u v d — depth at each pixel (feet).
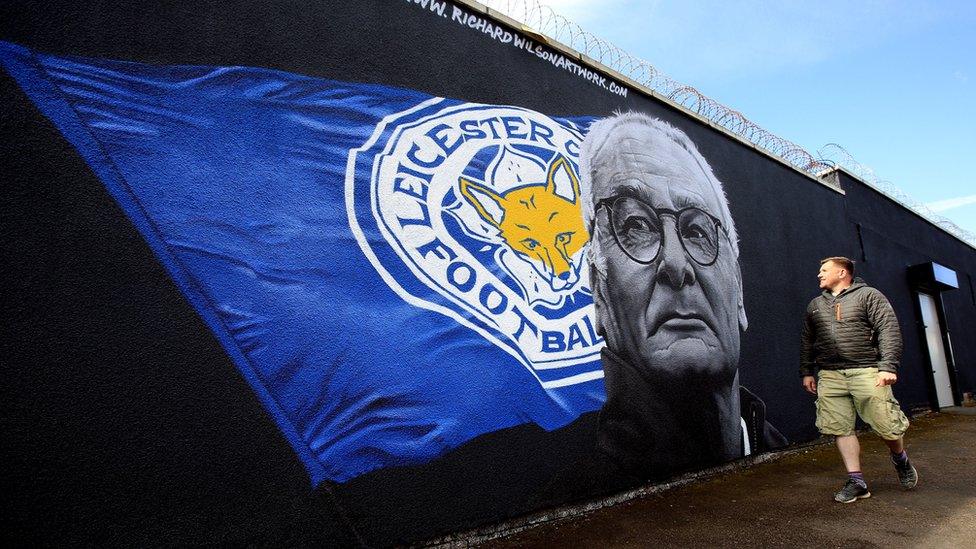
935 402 28.73
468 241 10.52
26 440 5.94
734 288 16.74
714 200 17.03
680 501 11.90
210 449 7.00
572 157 13.05
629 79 15.25
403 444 8.70
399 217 9.68
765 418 16.57
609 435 11.82
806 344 13.16
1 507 5.71
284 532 7.32
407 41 10.63
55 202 6.61
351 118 9.51
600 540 9.37
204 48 8.12
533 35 12.96
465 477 9.29
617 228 13.57
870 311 11.82
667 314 14.08
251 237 7.98
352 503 7.98
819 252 22.35
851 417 11.98
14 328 6.10
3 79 6.55
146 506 6.45
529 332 10.97
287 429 7.67
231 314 7.56
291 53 9.01
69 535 5.97
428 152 10.41
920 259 32.35
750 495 12.24
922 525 9.62
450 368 9.60
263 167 8.34
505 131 11.83
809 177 23.11
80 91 7.04
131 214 7.09
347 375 8.38
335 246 8.79
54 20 7.00
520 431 10.28
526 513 9.99
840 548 8.67
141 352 6.79
